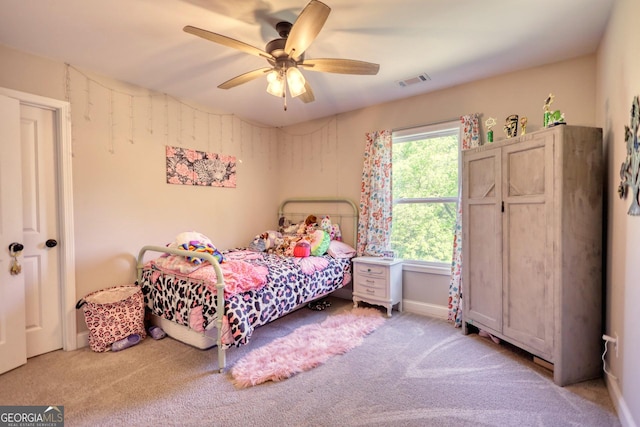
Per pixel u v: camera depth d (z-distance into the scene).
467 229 2.71
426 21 1.98
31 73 2.30
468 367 2.17
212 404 1.78
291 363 2.19
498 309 2.41
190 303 2.35
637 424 1.43
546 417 1.66
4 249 2.13
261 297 2.39
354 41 2.22
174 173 3.21
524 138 2.17
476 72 2.75
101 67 2.56
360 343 2.56
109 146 2.73
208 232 3.55
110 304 2.49
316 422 1.63
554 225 1.98
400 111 3.40
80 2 1.75
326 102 3.49
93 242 2.63
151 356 2.36
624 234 1.67
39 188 2.38
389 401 1.80
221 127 3.70
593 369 2.01
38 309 2.38
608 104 2.01
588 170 1.99
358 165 3.75
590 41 2.23
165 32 2.07
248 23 1.98
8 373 2.12
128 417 1.67
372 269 3.28
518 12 1.89
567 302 1.96
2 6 1.77
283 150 4.45
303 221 4.21
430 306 3.24
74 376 2.08
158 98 3.09
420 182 3.36
